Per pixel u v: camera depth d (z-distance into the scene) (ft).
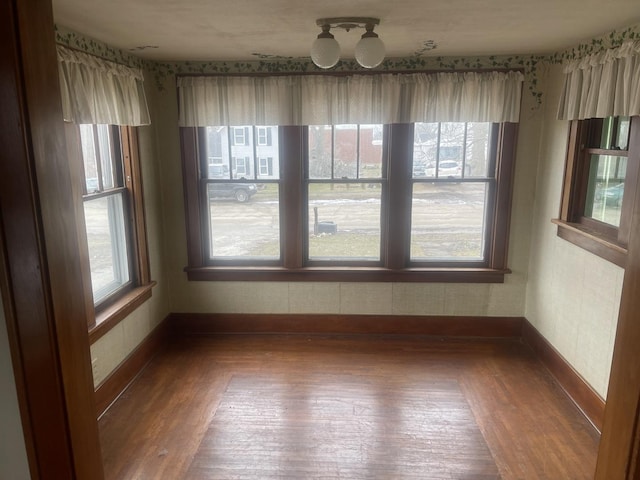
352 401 9.95
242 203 12.82
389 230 12.50
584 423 9.18
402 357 11.94
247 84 11.75
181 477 7.77
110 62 9.42
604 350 8.86
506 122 11.68
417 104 11.58
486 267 12.78
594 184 9.79
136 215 11.18
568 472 7.84
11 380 3.96
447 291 12.87
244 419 9.34
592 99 9.00
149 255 11.87
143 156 11.46
